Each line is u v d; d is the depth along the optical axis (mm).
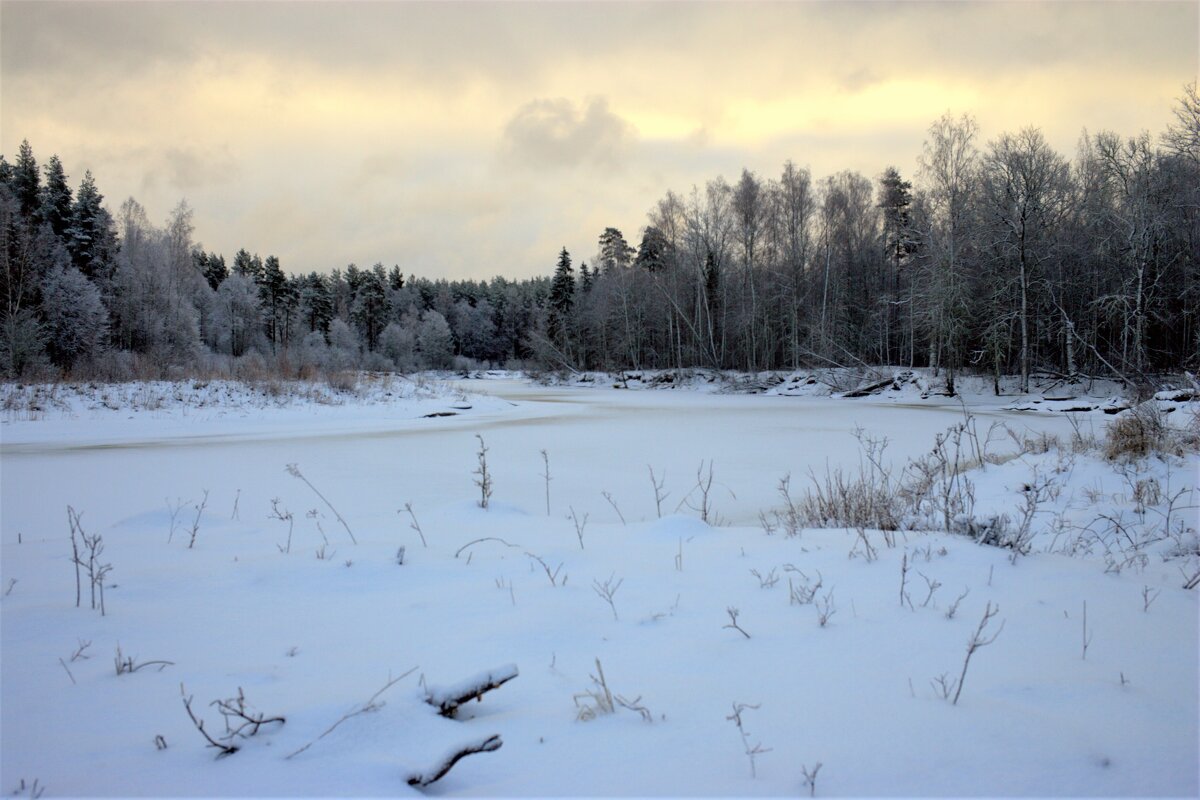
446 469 12133
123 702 2199
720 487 10078
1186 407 9586
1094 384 30984
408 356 80000
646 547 4492
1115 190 31156
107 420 21281
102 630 2896
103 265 42656
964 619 2957
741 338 49656
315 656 2621
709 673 2471
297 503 8664
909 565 3760
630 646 2746
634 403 34438
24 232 33938
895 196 48000
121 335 41531
